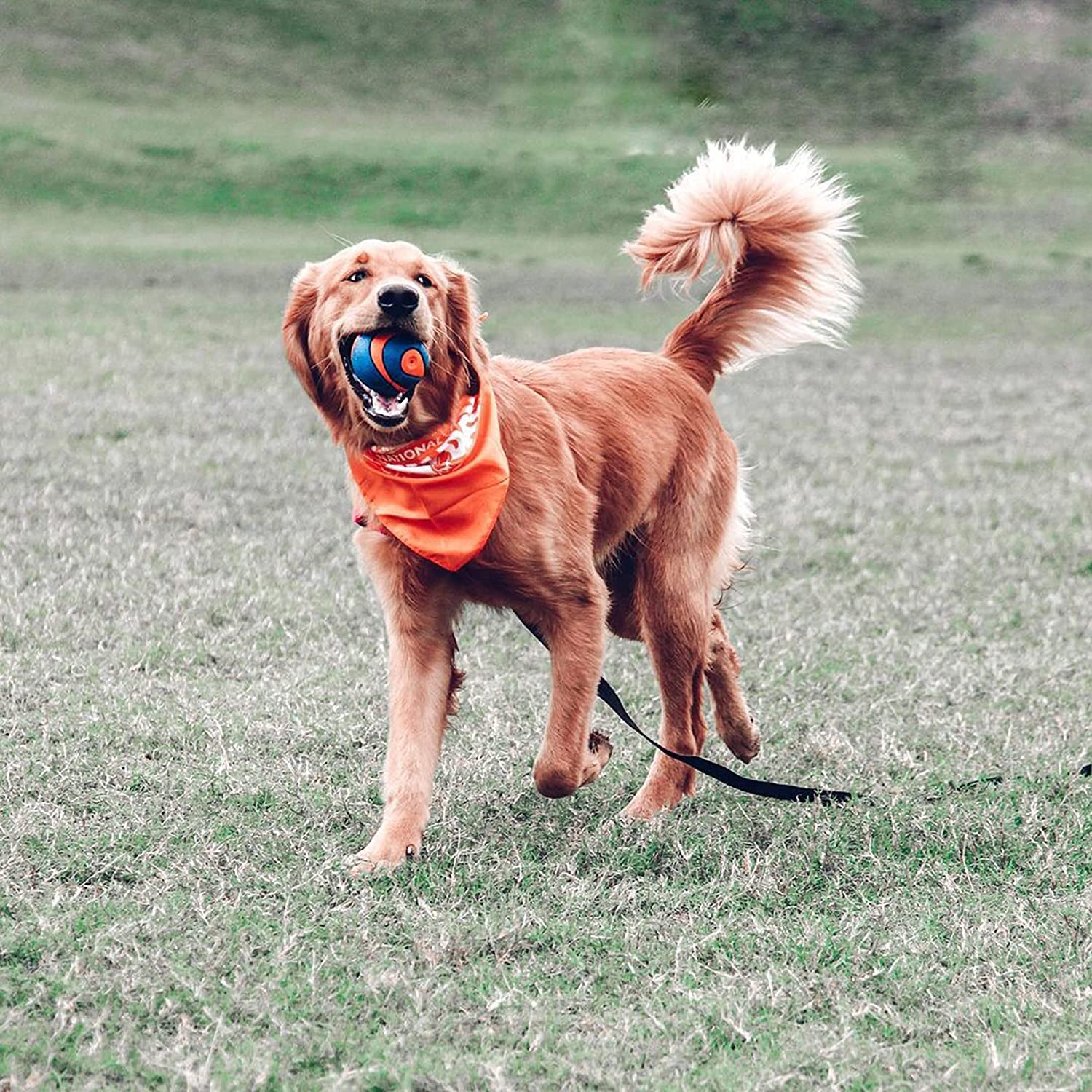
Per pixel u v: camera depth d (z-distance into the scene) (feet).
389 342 13.30
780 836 14.60
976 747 17.42
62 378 43.98
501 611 15.17
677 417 16.62
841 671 20.57
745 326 17.97
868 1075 10.14
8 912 12.29
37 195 104.01
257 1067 9.89
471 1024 10.79
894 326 69.87
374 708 18.16
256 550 25.63
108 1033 10.41
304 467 33.19
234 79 139.95
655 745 15.93
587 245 101.76
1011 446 39.73
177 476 31.32
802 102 131.44
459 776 16.16
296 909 12.50
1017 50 140.77
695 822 15.02
